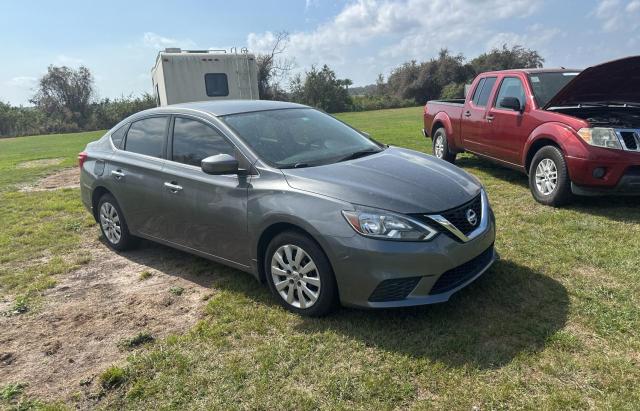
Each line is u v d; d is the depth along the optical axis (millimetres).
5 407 2951
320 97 43156
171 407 2838
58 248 5777
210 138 4367
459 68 52000
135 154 5074
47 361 3420
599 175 5625
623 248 4664
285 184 3713
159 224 4797
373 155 4367
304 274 3646
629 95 6730
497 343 3209
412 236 3270
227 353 3338
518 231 5324
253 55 15461
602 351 3064
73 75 44375
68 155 16625
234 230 4016
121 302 4250
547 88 6996
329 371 3055
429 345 3232
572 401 2641
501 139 7395
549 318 3471
